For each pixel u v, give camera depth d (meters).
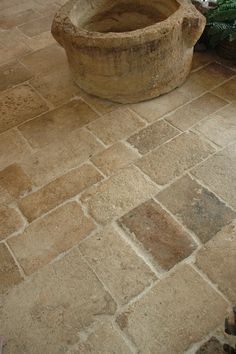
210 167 2.11
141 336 1.48
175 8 2.54
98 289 1.64
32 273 1.73
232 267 1.65
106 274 1.69
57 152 2.34
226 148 2.21
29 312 1.60
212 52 3.01
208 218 1.86
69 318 1.56
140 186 2.06
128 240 1.81
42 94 2.84
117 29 3.04
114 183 2.10
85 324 1.54
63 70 3.08
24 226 1.94
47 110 2.68
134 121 2.49
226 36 2.69
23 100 2.80
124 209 1.95
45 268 1.75
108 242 1.81
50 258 1.78
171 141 2.30
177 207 1.93
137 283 1.64
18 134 2.51
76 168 2.22
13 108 2.73
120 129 2.44
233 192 1.96
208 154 2.19
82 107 2.66
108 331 1.51
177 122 2.44
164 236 1.81
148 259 1.72
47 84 2.94
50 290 1.67
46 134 2.48
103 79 2.50
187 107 2.54
